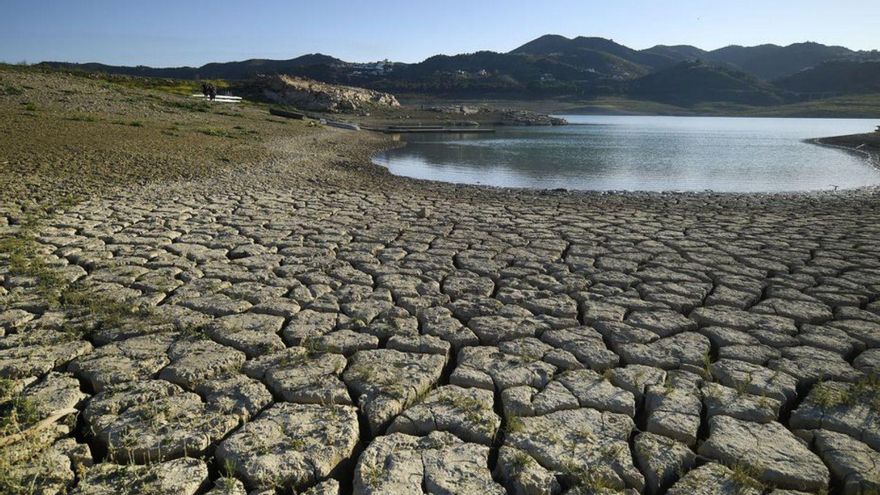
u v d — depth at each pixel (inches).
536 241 348.5
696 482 128.3
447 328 211.5
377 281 267.3
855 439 144.6
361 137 1331.2
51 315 211.6
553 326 214.8
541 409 157.8
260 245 326.0
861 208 524.7
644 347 197.2
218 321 211.8
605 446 141.0
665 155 1168.8
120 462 135.0
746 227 397.7
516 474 129.9
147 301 230.4
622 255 315.9
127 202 434.6
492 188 670.5
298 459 133.6
